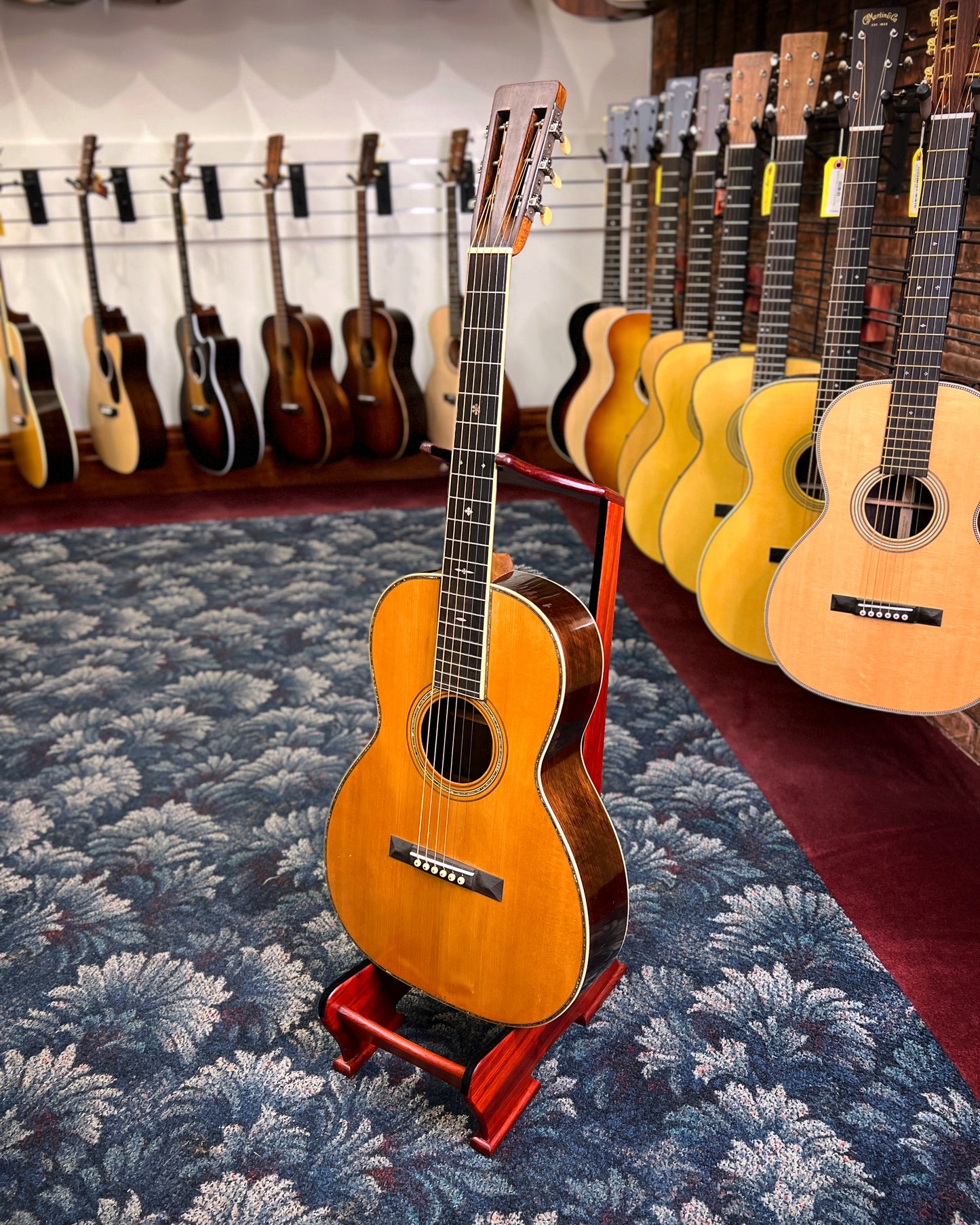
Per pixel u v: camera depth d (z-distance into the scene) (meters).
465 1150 1.49
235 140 4.39
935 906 1.99
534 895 1.40
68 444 4.32
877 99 2.19
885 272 2.77
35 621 3.35
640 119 3.84
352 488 4.78
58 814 2.34
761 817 2.29
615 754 2.55
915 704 2.25
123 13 4.17
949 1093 1.57
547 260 4.77
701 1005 1.75
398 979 1.62
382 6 4.31
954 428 2.05
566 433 4.17
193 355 4.35
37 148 4.27
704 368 2.95
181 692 2.88
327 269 4.64
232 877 2.12
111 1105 1.57
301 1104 1.58
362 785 1.56
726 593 2.73
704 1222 1.38
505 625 1.35
